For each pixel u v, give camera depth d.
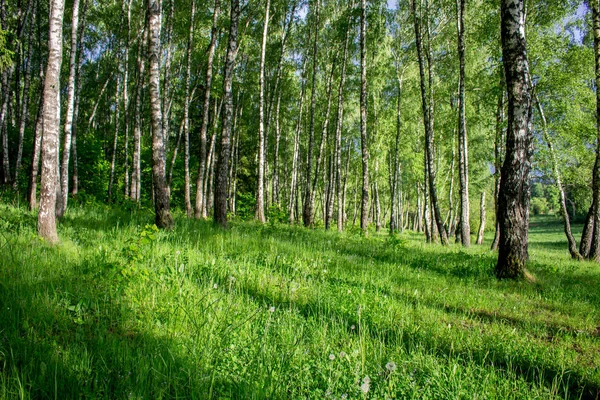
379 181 38.59
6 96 17.00
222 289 4.87
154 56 10.12
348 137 32.06
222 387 2.60
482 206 30.08
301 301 4.89
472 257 11.44
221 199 12.28
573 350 4.21
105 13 22.77
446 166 32.50
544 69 16.53
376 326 4.27
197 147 34.91
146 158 27.62
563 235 44.34
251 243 8.88
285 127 33.94
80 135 26.30
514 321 5.18
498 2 16.84
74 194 17.78
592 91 16.11
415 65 27.41
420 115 29.72
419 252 11.66
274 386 2.60
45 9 21.72
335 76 28.08
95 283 4.55
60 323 3.51
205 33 22.98
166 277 5.04
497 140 18.86
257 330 3.72
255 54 25.66
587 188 18.30
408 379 3.01
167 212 10.10
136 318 3.80
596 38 13.85
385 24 23.25
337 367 3.10
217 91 22.20
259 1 21.41
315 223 26.33
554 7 16.31
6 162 17.77
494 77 18.05
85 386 2.54
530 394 3.05
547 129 16.61
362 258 8.94
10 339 3.00
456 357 3.66
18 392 2.35
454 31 23.20
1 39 10.55
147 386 2.55
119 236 7.82
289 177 41.41
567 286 7.74
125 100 21.16
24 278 4.50
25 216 9.29
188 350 3.10
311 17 24.94
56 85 7.00
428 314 4.96
